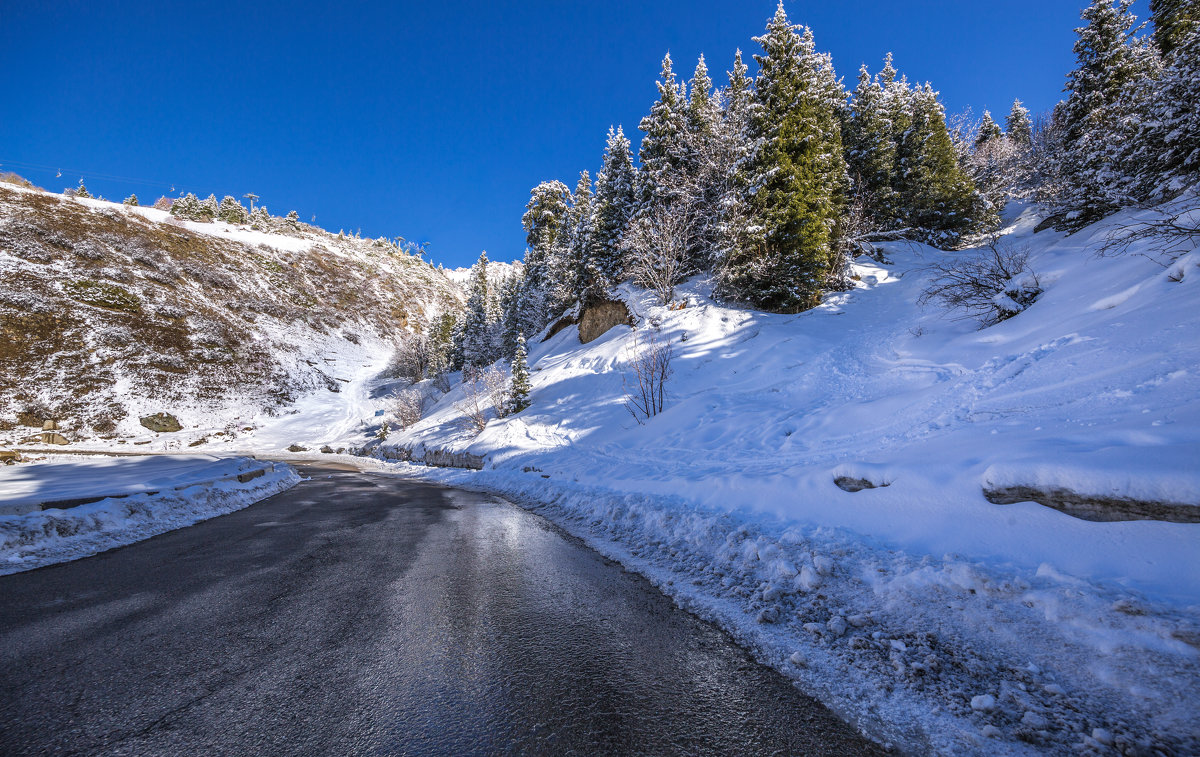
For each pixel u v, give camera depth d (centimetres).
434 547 576
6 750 186
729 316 2323
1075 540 336
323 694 237
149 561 495
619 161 3491
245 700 229
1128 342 636
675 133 3109
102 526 607
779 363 1691
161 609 354
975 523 400
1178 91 1555
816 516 532
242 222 11325
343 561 504
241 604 366
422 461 2470
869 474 526
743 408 1302
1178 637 234
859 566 402
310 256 9631
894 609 332
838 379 1312
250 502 956
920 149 3503
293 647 291
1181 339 559
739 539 511
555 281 4019
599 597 399
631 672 268
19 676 248
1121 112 2155
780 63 2423
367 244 13988
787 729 218
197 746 193
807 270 2348
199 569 466
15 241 5303
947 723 219
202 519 746
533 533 666
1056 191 2622
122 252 6216
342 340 7269
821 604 359
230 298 6662
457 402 3388
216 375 5072
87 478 898
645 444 1331
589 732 211
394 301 9556
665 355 1956
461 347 5397
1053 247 1956
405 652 287
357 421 4903
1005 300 1181
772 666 278
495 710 227
